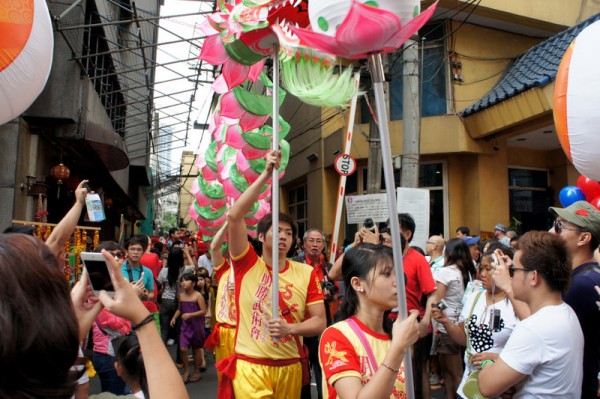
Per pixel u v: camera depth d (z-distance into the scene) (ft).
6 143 24.59
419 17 5.90
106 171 40.50
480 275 11.02
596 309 8.48
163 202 182.39
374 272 6.82
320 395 15.14
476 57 37.70
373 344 6.73
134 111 55.62
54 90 25.86
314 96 8.25
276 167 9.57
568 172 37.14
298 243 33.17
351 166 21.53
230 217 9.96
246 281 10.41
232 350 14.20
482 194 35.58
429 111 37.42
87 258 5.09
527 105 29.91
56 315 3.13
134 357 7.22
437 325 15.39
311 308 10.50
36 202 27.02
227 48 10.14
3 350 2.85
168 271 25.03
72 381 3.25
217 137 16.63
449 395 15.76
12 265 3.09
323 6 6.27
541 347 7.08
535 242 7.72
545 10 37.40
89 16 30.25
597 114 9.62
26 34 8.80
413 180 24.36
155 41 56.03
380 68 6.40
